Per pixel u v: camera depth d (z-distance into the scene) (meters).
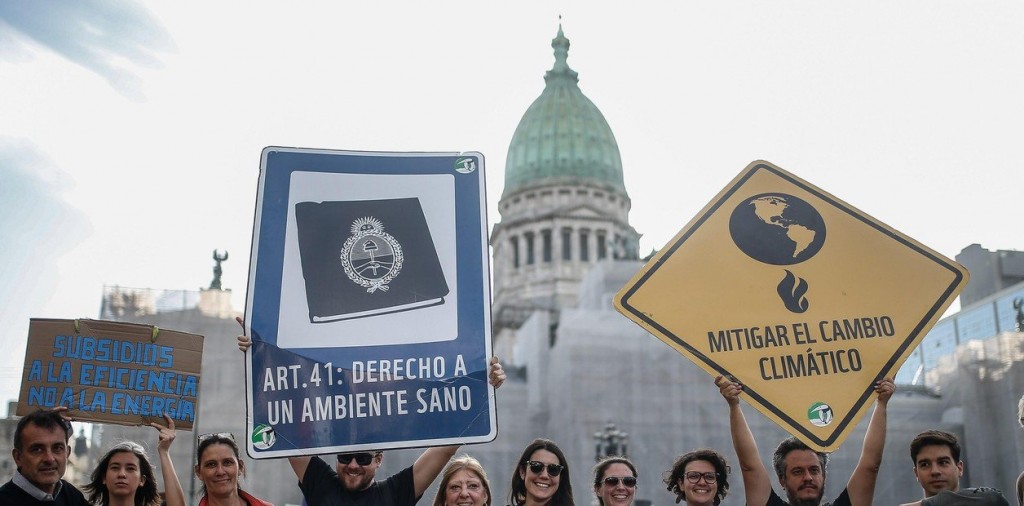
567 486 7.24
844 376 6.63
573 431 80.00
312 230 6.62
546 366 86.25
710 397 80.38
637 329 82.12
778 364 6.64
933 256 6.84
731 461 78.38
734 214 6.92
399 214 6.68
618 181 129.75
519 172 129.88
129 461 7.05
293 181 6.69
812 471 6.99
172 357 7.01
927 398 83.31
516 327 107.94
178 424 6.96
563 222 125.25
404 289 6.56
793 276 6.80
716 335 6.68
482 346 6.49
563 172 127.62
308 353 6.42
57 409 6.76
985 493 5.96
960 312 91.69
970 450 80.50
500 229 128.12
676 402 80.25
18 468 6.34
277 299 6.51
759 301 6.75
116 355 6.94
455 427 6.37
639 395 80.38
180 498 6.80
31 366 6.85
